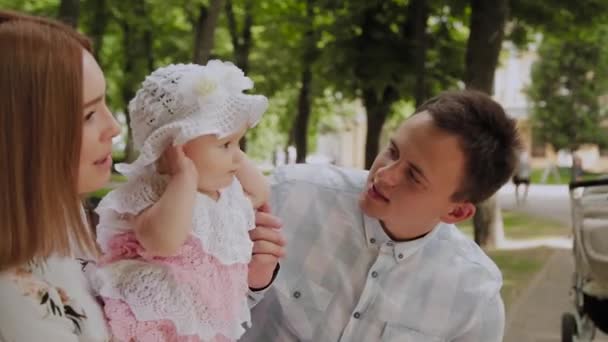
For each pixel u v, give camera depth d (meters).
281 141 34.25
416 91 10.03
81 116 1.13
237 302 1.41
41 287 1.14
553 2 10.24
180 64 1.40
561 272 8.20
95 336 1.19
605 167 35.03
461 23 11.68
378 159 1.76
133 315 1.26
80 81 1.13
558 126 29.27
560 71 28.92
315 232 1.90
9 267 1.12
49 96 1.09
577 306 4.41
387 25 10.87
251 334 1.93
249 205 1.49
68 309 1.17
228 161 1.34
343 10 11.20
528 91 30.39
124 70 19.17
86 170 1.20
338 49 10.88
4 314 1.11
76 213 1.17
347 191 1.93
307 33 13.52
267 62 15.64
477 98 1.74
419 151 1.64
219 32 16.61
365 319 1.85
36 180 1.10
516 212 16.11
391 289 1.85
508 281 7.66
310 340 1.89
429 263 1.86
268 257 1.57
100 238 1.34
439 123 1.63
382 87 10.68
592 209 4.19
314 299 1.88
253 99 1.34
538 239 10.98
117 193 1.32
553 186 28.52
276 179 2.01
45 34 1.11
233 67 1.39
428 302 1.86
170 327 1.30
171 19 16.58
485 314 1.88
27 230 1.10
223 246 1.36
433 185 1.65
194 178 1.27
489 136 1.67
